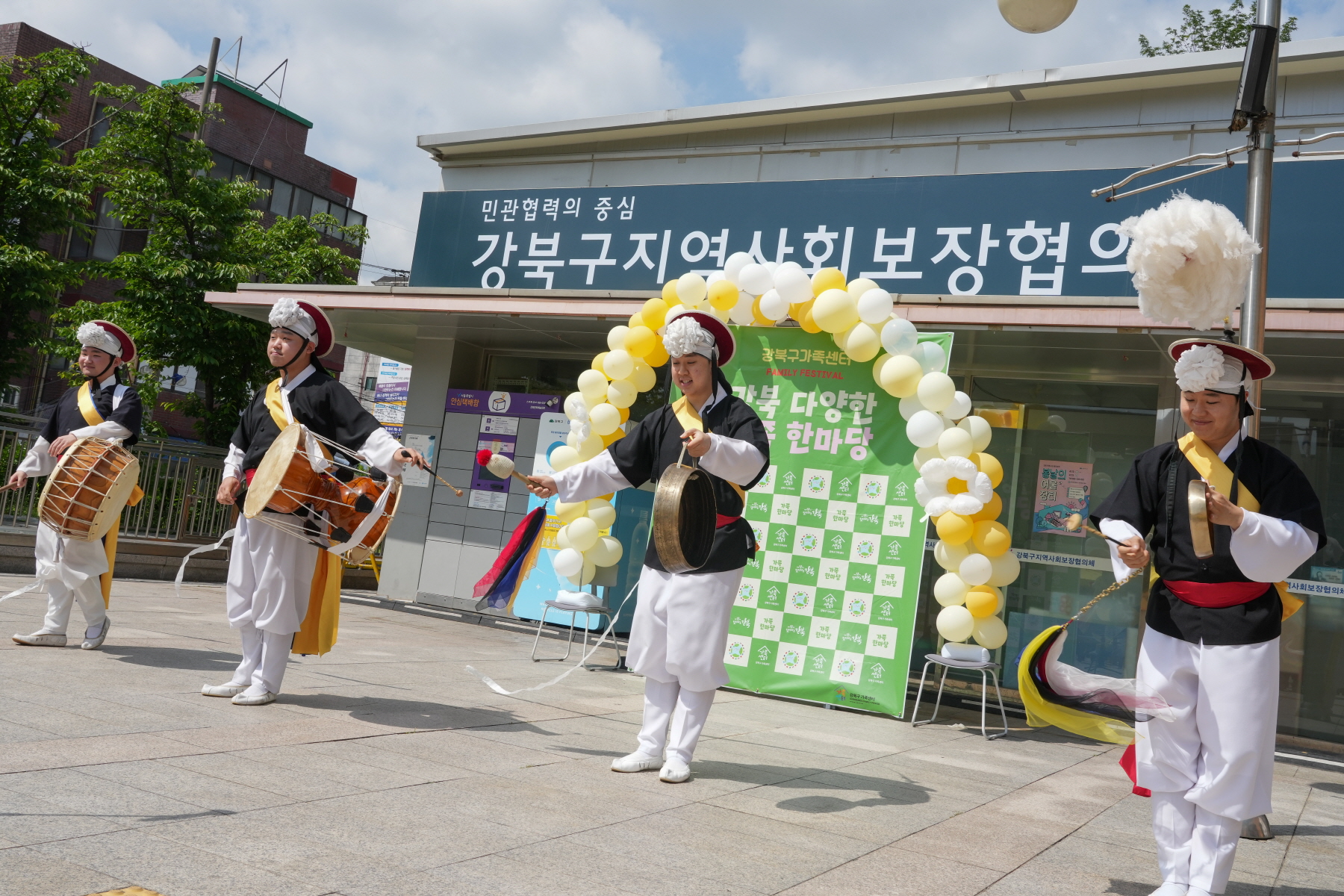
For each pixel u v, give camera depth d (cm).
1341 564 687
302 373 471
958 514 602
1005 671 752
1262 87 476
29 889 212
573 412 725
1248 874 344
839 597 646
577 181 1073
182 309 1435
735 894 261
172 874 231
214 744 364
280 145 2728
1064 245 797
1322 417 705
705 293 672
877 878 288
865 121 942
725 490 407
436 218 1091
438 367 1068
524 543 532
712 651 396
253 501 433
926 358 626
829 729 569
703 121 995
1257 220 477
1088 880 308
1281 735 689
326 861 252
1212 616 281
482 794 336
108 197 1485
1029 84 859
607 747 442
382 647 715
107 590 555
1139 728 294
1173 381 739
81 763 318
